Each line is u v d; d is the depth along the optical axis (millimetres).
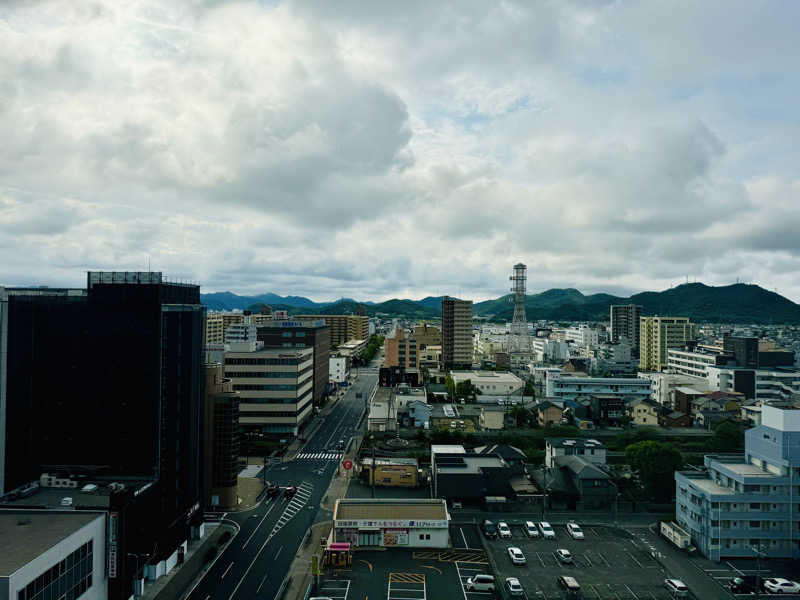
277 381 130000
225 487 82438
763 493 66938
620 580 60406
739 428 129500
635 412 145875
